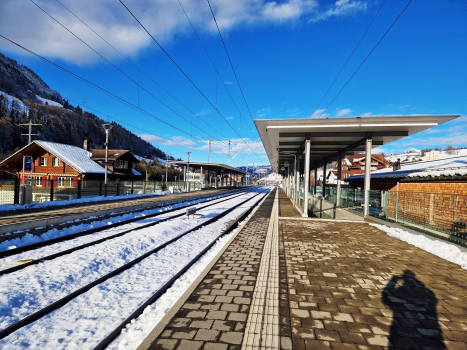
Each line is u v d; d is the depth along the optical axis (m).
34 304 3.94
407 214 8.70
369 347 2.64
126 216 12.41
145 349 2.58
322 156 20.86
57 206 13.77
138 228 9.95
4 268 5.28
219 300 3.67
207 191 38.88
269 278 4.50
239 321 3.12
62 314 3.67
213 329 2.94
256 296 3.79
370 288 4.09
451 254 5.65
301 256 5.85
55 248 6.84
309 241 7.33
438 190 8.98
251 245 6.97
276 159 26.56
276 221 11.05
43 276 4.91
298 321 3.12
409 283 4.30
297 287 4.12
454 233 6.44
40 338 3.11
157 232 9.15
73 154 30.05
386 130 11.57
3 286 4.38
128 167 36.84
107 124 20.30
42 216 9.84
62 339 3.10
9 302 3.85
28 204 13.01
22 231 7.83
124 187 23.73
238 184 84.19
